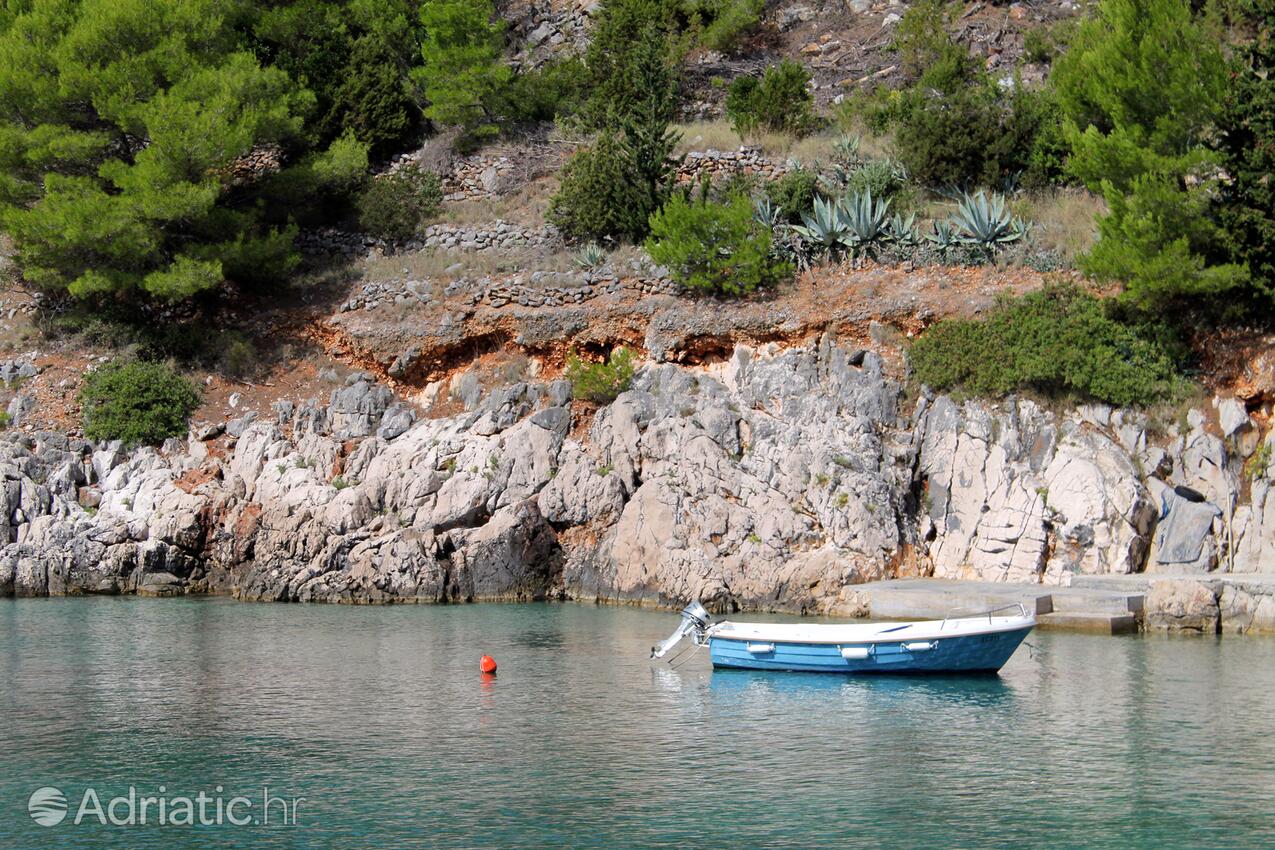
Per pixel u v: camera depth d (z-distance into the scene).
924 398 30.27
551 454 31.28
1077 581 26.08
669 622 26.58
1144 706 19.19
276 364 36.72
